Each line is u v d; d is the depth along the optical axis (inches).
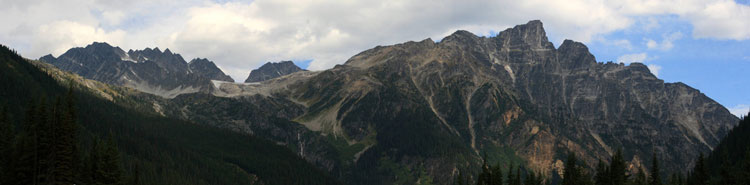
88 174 6304.1
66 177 5802.2
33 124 6048.2
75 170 6107.3
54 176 5762.8
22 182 5659.5
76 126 6171.3
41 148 5767.7
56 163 5782.5
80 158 6348.4
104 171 6496.1
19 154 5743.1
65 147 5831.7
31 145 5757.9
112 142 6835.6
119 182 6668.3
